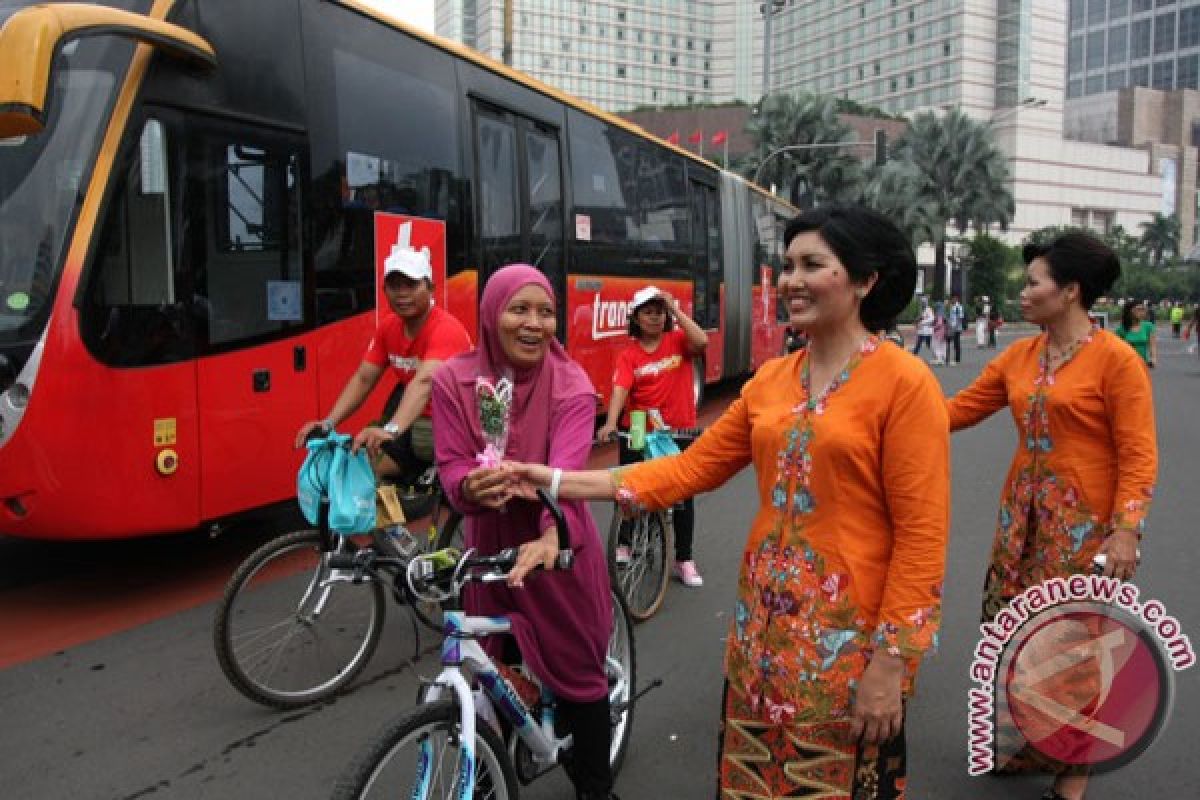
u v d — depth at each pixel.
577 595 2.60
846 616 2.02
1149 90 111.31
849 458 1.99
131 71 4.71
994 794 3.22
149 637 4.61
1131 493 2.86
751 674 2.15
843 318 2.04
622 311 10.14
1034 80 90.00
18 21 3.86
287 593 3.73
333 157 5.95
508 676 2.62
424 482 4.16
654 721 3.79
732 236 14.01
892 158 53.34
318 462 3.47
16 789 3.22
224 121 5.19
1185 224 108.50
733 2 120.06
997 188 51.62
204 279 5.05
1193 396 16.70
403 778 2.18
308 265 5.73
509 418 2.49
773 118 42.78
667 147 11.48
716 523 7.03
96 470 4.55
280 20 5.58
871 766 2.07
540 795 3.15
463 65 7.38
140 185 4.73
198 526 5.07
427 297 3.99
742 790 2.20
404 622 4.73
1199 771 3.39
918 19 94.88
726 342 13.93
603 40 115.44
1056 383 3.06
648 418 4.95
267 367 5.44
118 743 3.55
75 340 4.45
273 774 3.33
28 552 6.02
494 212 7.73
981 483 8.65
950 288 57.31
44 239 4.52
